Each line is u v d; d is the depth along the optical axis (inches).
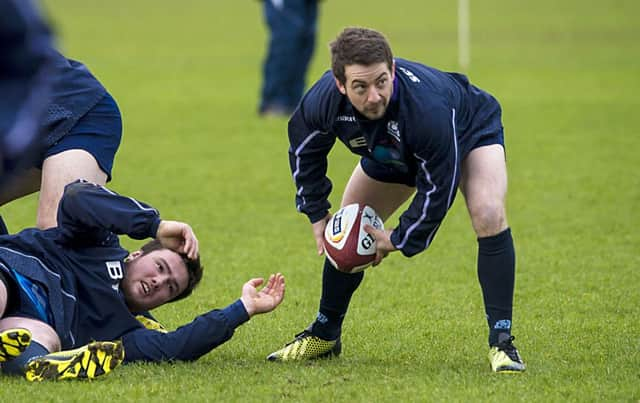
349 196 999.0
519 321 1103.6
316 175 953.5
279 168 2106.3
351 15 5339.6
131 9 5866.1
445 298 1214.3
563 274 1320.1
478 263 918.4
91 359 837.2
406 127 855.1
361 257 912.9
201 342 896.9
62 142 1052.5
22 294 870.4
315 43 2797.7
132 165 2124.8
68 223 905.5
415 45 4190.5
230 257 1412.4
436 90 870.4
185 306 1171.9
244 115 2815.0
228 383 848.9
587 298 1202.0
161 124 2659.9
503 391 830.5
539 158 2177.7
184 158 2207.2
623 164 2108.8
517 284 1270.9
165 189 1888.5
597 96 3061.0
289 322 1103.0
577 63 3762.3
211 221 1638.8
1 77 687.1
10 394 806.5
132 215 903.7
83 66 1087.0
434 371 900.0
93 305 903.7
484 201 902.4
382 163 926.4
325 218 965.2
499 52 4025.6
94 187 914.7
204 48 4306.1
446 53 3956.7
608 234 1546.5
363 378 872.3
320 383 854.5
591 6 5634.8
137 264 936.3
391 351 994.1
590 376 882.8
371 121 876.6
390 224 1656.0
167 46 4357.8
